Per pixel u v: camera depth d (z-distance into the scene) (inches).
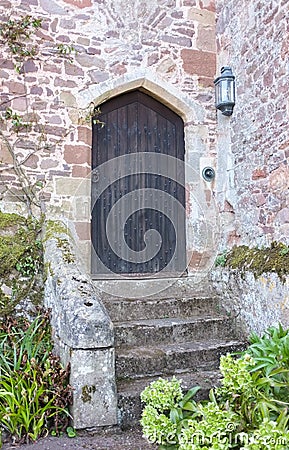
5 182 171.3
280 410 78.7
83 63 185.8
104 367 112.3
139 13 194.9
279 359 96.3
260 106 166.1
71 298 122.5
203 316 166.6
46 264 149.9
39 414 107.9
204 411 77.3
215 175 197.3
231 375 81.6
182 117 201.5
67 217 177.6
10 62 176.2
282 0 153.2
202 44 200.2
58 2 184.2
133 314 158.2
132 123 200.2
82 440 106.0
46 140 178.2
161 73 194.9
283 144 151.3
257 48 168.6
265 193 161.9
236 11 184.9
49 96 180.2
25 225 165.0
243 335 159.3
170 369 137.5
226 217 188.7
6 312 151.2
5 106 174.2
